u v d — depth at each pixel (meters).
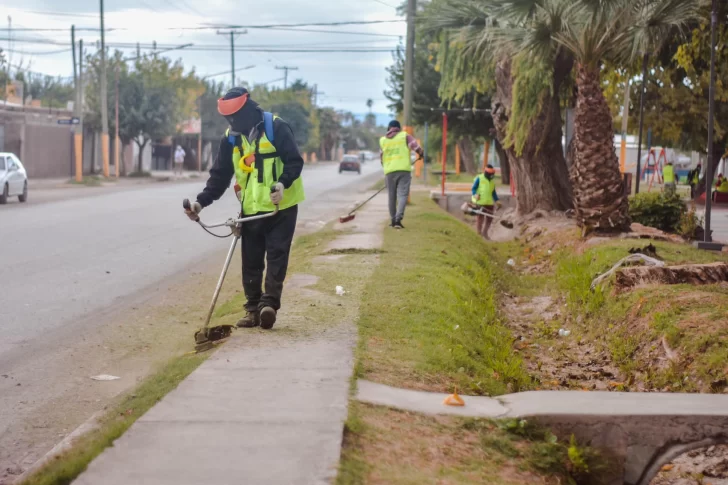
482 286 11.30
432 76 43.75
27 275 12.04
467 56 22.25
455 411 5.13
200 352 6.67
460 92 23.61
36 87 76.06
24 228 18.50
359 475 3.93
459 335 7.46
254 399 4.99
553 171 21.17
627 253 12.48
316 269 10.56
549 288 12.84
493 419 5.02
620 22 15.05
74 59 51.38
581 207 15.73
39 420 5.85
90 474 3.85
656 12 15.27
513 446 4.82
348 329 6.98
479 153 79.62
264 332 6.82
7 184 26.72
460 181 46.41
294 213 6.99
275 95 109.62
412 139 16.58
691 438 5.02
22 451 5.24
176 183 46.84
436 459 4.41
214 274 12.65
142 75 53.91
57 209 24.55
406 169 16.39
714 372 6.84
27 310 9.66
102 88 47.22
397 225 16.48
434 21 22.19
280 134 6.83
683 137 37.06
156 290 11.18
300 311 7.74
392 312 7.84
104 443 4.28
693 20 18.14
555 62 20.00
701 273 9.92
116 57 53.72
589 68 15.54
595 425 5.03
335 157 164.38
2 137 46.59
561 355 8.89
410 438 4.61
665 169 38.53
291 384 5.31
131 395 5.79
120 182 46.03
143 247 15.59
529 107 19.33
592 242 14.72
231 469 3.91
